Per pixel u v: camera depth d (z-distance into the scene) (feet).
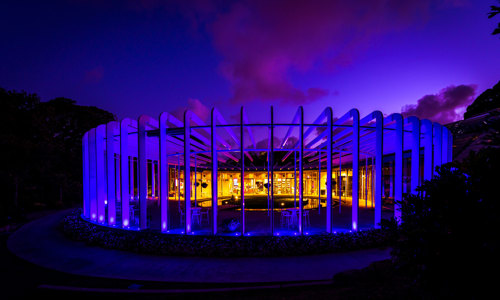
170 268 17.69
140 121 23.71
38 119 60.70
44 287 14.84
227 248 19.95
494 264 5.68
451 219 6.27
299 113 22.41
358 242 21.01
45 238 26.96
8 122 56.80
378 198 22.85
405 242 7.25
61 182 58.49
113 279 16.10
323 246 20.29
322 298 11.37
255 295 13.08
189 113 23.09
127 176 25.30
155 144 35.83
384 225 7.89
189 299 13.06
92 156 29.89
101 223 27.66
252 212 41.06
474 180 6.40
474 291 5.90
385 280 12.60
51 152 58.59
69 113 76.64
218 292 13.70
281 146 36.19
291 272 16.69
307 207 47.19
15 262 19.38
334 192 68.59
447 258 6.23
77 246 23.53
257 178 78.79
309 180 75.00
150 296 13.62
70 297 13.87
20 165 49.93
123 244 21.86
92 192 29.78
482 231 5.89
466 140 34.76
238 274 16.48
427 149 25.81
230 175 79.46
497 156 6.10
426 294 8.43
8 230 32.60
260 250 19.81
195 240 20.95
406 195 7.70
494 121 6.25
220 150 35.94
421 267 6.93
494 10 6.38
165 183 23.34
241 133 22.39
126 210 25.11
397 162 23.58
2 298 13.91
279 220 32.48
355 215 22.75
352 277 13.69
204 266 17.97
